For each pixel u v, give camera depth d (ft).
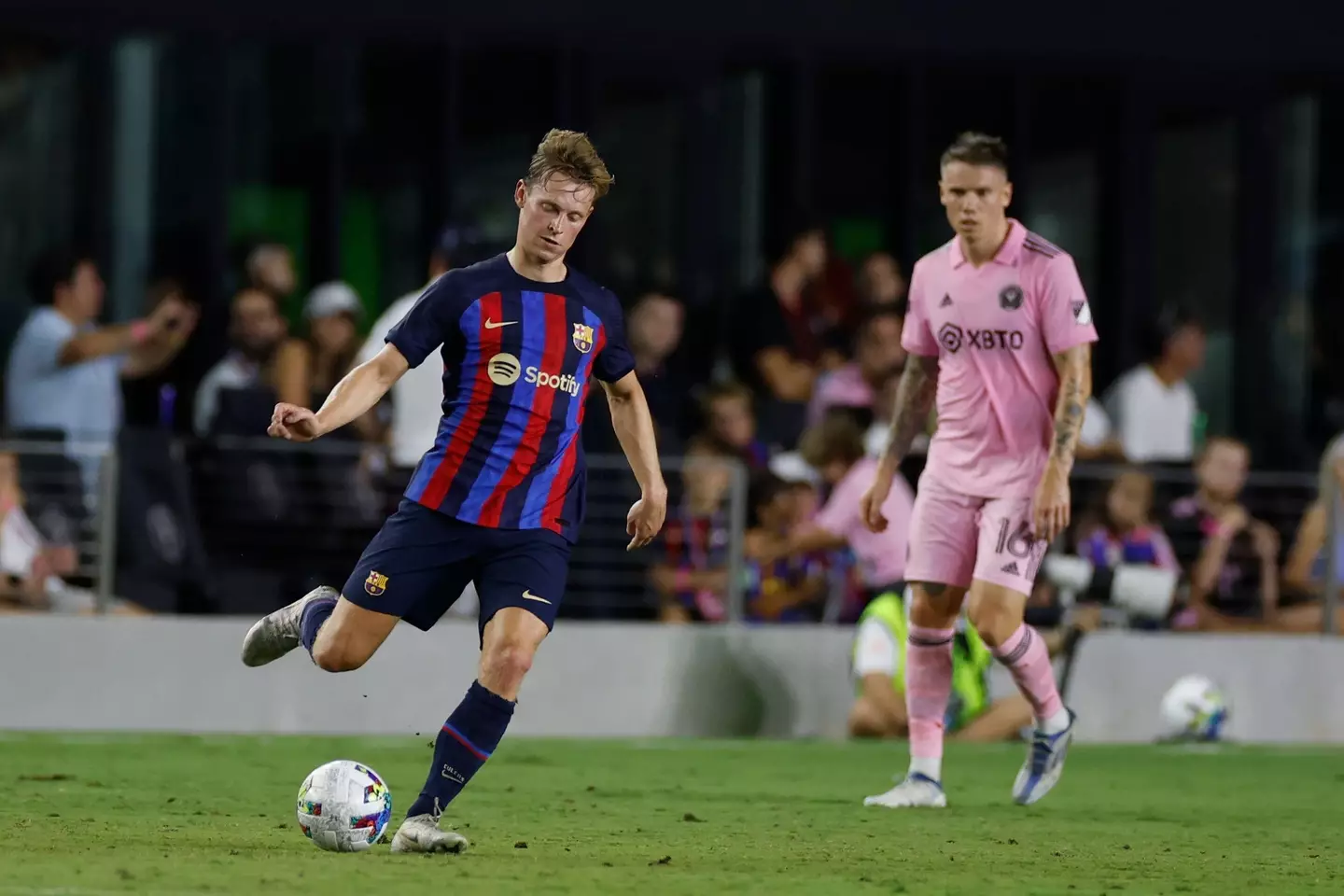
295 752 118.73
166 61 180.24
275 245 173.27
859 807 93.20
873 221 197.88
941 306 90.99
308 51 183.93
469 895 57.62
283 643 72.59
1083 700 149.79
